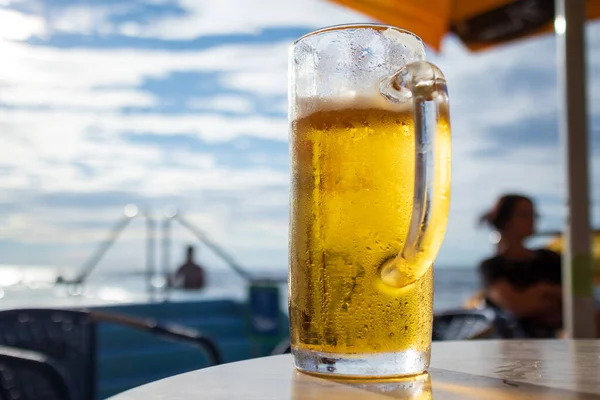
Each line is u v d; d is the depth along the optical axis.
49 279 7.57
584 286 2.07
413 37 0.76
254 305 7.05
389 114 0.69
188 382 0.64
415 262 0.63
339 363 0.67
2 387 1.91
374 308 0.66
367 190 0.67
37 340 2.22
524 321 3.41
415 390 0.60
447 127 0.63
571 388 0.61
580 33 2.19
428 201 0.62
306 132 0.72
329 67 0.71
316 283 0.69
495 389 0.60
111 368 6.00
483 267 3.60
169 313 7.51
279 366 0.76
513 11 3.25
